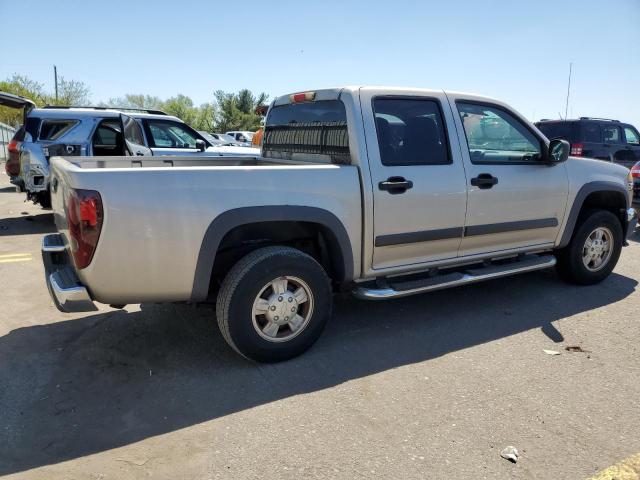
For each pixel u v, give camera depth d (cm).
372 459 272
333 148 422
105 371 366
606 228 555
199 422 305
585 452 279
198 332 432
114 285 328
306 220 370
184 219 334
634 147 1400
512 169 470
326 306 389
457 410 319
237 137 3609
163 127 954
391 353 398
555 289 551
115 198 316
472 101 457
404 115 421
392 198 404
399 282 432
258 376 360
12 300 508
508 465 269
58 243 401
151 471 262
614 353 401
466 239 453
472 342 419
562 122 1369
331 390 342
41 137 918
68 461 269
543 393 340
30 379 354
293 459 272
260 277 356
